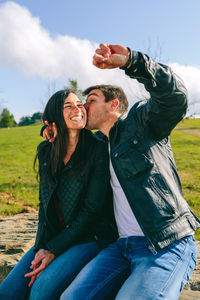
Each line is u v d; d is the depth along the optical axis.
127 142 2.23
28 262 2.62
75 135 2.65
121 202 2.39
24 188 10.16
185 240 2.13
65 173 2.60
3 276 3.41
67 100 2.59
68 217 2.62
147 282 1.90
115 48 1.96
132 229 2.30
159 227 2.05
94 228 2.58
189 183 10.33
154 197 2.08
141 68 1.94
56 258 2.48
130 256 2.20
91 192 2.50
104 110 2.67
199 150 21.31
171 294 1.88
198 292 2.63
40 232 2.71
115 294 2.20
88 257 2.45
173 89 1.94
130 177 2.16
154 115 2.09
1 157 20.23
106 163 2.49
